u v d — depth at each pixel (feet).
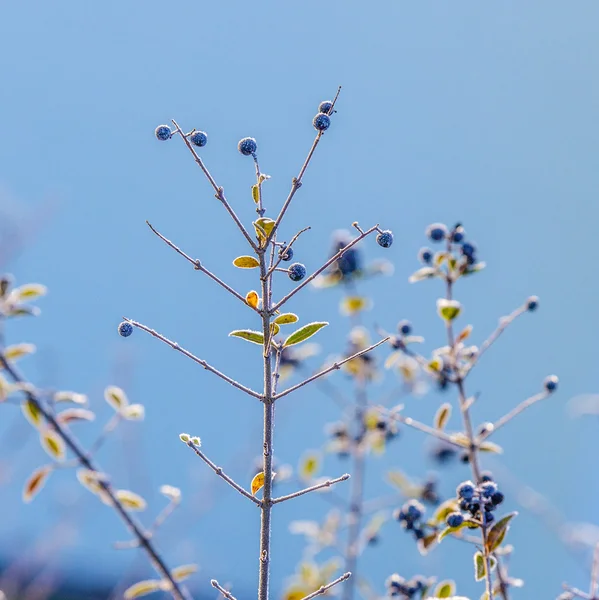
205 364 4.42
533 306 5.11
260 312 4.44
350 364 5.80
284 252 4.45
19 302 5.24
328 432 5.83
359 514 5.63
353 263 5.68
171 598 5.41
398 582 5.02
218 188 4.43
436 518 4.99
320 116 4.42
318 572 5.72
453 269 5.18
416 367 5.62
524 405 5.07
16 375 5.12
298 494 4.42
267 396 4.42
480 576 4.81
